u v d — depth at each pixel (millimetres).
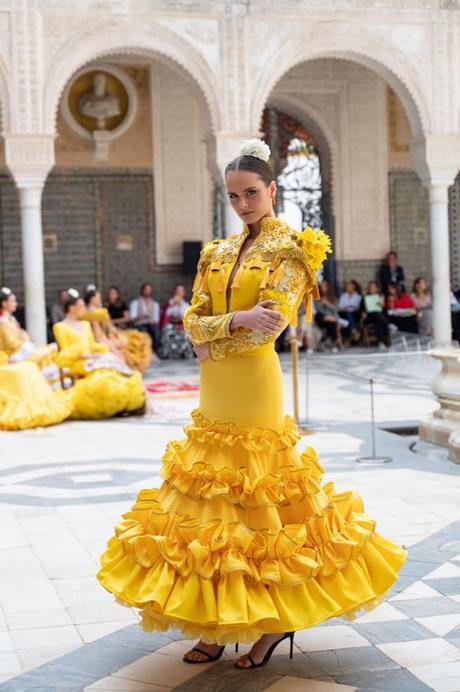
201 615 3010
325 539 3166
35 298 12281
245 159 3275
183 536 3088
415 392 10664
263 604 3014
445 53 13266
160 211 16219
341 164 17000
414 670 3225
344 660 3316
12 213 15438
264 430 3201
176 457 3264
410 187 17297
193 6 12422
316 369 13180
